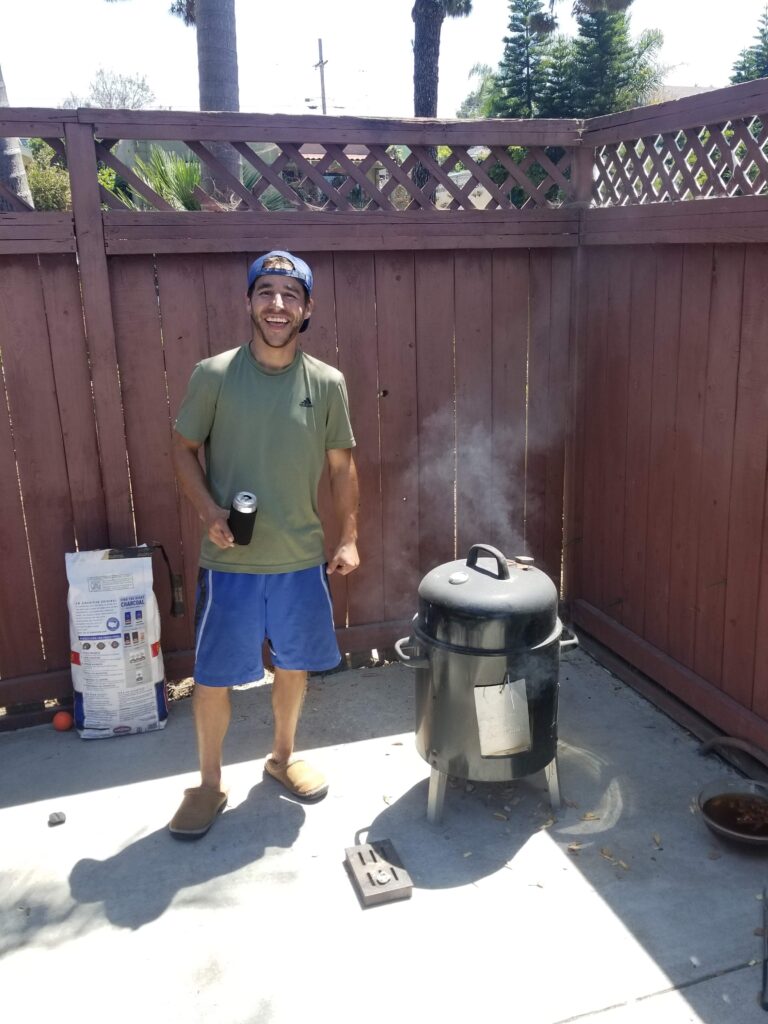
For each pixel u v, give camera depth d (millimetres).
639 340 3797
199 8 8883
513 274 4137
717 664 3467
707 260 3307
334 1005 2246
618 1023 2174
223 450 2863
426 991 2287
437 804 3020
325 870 2795
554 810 3088
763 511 3117
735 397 3215
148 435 3775
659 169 3594
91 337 3549
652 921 2527
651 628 3922
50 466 3674
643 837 2926
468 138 3863
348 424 3045
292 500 2895
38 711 3883
